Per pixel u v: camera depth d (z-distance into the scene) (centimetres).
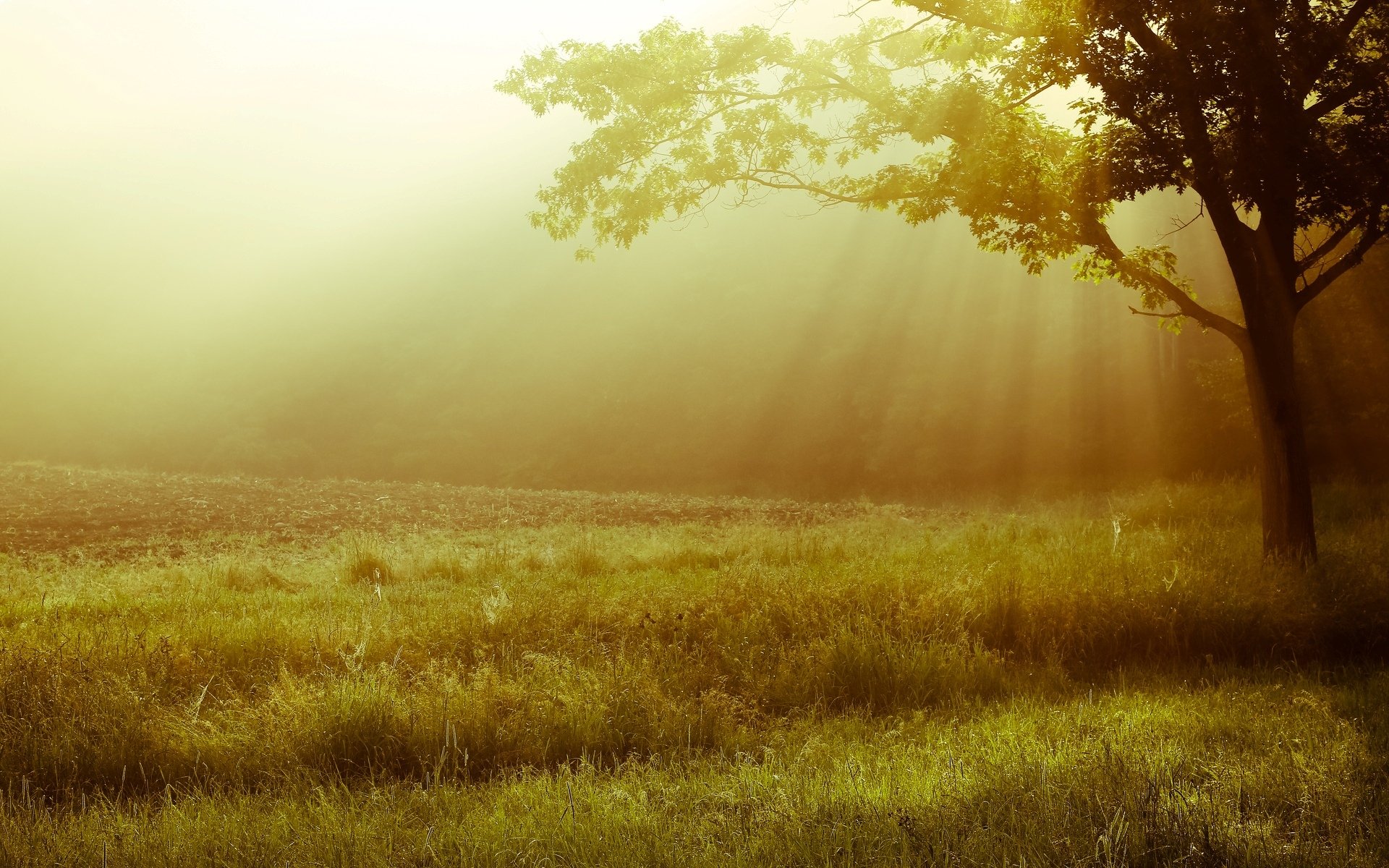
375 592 854
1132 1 807
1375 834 320
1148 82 834
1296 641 666
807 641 659
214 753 457
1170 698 540
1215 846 302
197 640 622
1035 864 294
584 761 451
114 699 494
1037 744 428
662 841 333
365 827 357
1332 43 820
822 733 509
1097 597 704
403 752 468
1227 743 434
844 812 342
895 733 489
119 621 718
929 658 604
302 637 629
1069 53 853
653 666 595
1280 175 832
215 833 359
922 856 302
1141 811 323
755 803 361
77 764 448
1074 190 892
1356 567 777
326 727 470
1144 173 859
